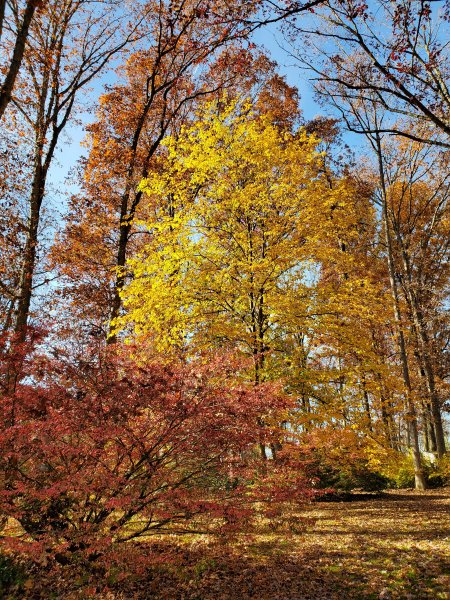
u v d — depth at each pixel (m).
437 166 20.03
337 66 9.20
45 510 5.09
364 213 19.62
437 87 8.62
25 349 5.30
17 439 5.02
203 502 5.06
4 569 5.17
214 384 5.76
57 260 16.17
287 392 9.43
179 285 9.91
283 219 10.25
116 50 13.73
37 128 12.57
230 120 10.95
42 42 12.50
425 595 4.77
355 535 7.77
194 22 12.34
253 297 10.18
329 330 9.91
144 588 5.36
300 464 6.15
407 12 7.16
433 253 23.02
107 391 5.15
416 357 19.72
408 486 16.56
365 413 9.66
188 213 10.27
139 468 5.45
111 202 15.74
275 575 5.75
